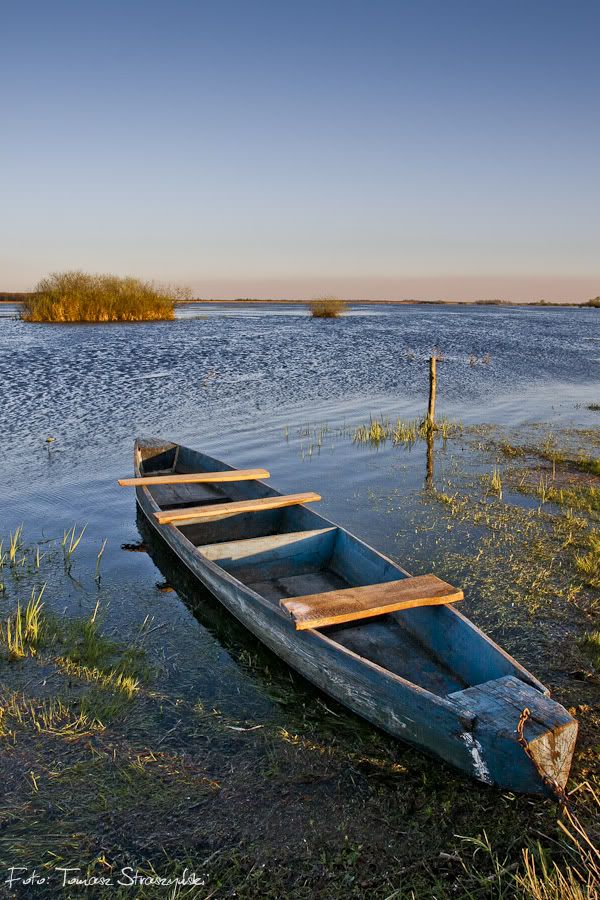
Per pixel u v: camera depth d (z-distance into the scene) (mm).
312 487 10906
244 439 14094
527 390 22062
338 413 17141
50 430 14359
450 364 28438
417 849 3600
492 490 10688
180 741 4523
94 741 4500
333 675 4797
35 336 35719
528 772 3539
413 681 5027
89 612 6535
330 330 48594
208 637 6086
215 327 48750
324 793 4016
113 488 10547
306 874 3438
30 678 5273
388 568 6180
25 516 9320
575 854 3547
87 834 3693
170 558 7945
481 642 4773
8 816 3805
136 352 29203
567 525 8953
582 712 4816
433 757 4125
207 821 3791
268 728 4676
